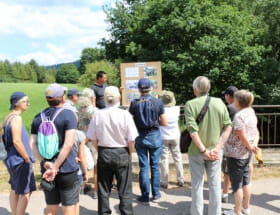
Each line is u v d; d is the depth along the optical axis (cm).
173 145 555
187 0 1499
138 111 461
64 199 321
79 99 474
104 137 376
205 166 382
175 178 609
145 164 471
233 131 388
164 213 443
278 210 445
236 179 398
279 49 1795
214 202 377
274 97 1426
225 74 1464
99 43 1847
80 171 394
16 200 392
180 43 1534
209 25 1437
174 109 542
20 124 365
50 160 312
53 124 310
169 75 1506
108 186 396
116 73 1766
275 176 607
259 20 1761
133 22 1675
